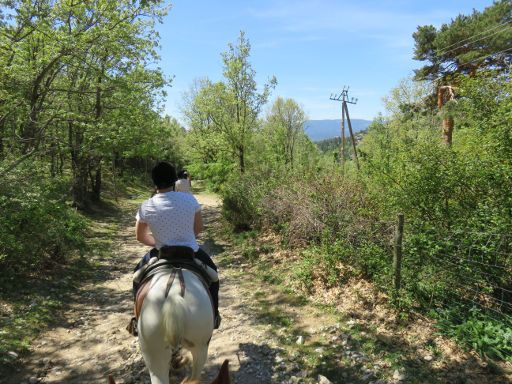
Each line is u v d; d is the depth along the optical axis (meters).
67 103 16.48
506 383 4.34
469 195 6.63
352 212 8.71
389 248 7.06
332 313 6.30
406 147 7.89
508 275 5.64
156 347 3.20
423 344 5.18
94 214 20.88
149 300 3.28
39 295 7.46
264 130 22.52
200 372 3.26
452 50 21.70
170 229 3.82
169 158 48.28
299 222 9.66
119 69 15.10
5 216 8.15
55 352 5.50
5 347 5.33
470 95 7.32
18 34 12.22
